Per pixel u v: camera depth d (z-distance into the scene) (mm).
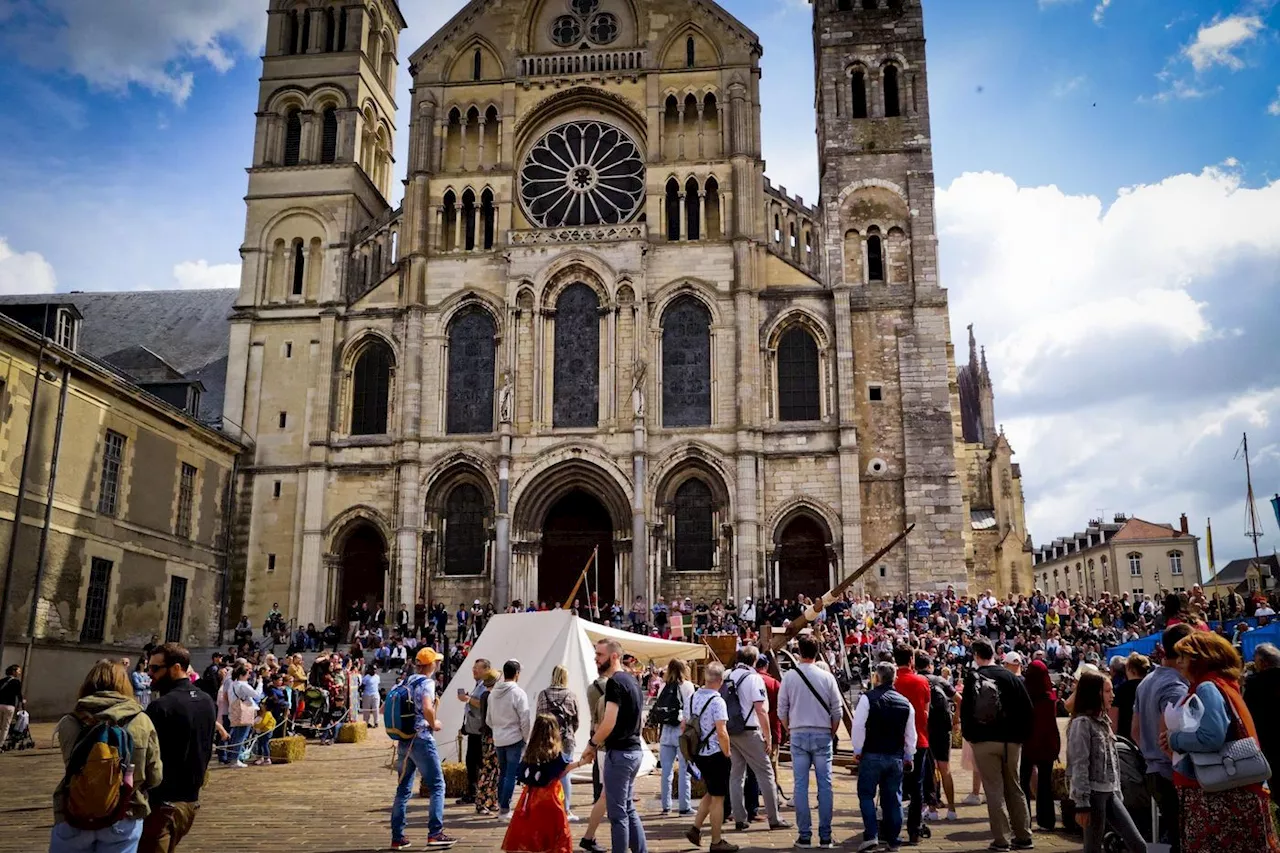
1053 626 45375
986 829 17203
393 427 57875
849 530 53625
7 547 38594
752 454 54688
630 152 60719
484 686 20062
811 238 59375
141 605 47875
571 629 23484
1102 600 52156
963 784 23781
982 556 79875
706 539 55531
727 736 15148
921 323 56312
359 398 59031
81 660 43062
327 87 62719
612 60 60750
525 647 23578
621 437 55688
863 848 14773
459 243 59469
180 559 51562
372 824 18375
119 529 46188
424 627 51656
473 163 60844
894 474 54750
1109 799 13094
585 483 56375
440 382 57656
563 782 15984
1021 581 83000
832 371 56031
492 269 58719
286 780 24781
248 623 53125
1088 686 13336
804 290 56875
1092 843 13062
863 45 60562
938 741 17922
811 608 28656
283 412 58906
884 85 60500
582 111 61406
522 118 60844
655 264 57719
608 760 13734
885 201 58312
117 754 9945
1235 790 10422
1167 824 13578
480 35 62031
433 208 59875
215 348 69625
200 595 53531
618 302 57125
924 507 53938
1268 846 10312
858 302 57000
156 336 71188
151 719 11023
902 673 16781
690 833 15297
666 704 19406
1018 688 15484
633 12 61625
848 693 38375
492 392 57719
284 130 63031
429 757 15891
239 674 27906
